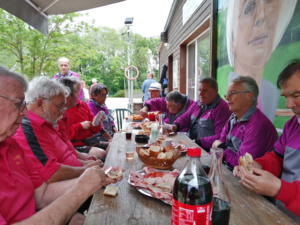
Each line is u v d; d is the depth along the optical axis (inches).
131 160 64.2
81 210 67.0
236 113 74.4
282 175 55.0
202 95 105.1
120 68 1112.8
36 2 116.7
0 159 40.9
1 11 299.9
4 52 356.8
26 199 43.9
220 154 34.8
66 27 352.5
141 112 151.2
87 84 997.8
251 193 44.6
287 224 34.0
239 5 116.5
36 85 62.7
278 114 87.1
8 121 39.7
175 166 60.0
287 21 80.9
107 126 147.9
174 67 298.8
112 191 42.9
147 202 39.9
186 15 222.4
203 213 26.6
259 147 66.5
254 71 104.0
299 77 46.0
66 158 69.7
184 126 119.1
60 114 67.2
